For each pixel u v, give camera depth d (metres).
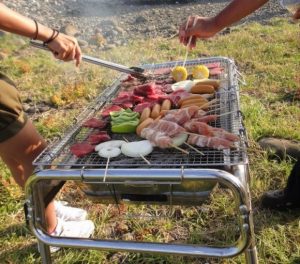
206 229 2.31
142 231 2.32
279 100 3.88
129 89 2.30
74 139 1.76
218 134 1.54
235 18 1.90
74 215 2.29
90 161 1.55
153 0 10.41
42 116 3.93
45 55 6.06
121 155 1.58
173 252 1.47
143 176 1.35
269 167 2.78
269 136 3.19
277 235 2.19
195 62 2.65
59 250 2.20
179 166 1.44
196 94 2.01
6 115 1.74
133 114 1.88
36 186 1.49
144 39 6.98
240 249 1.40
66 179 1.43
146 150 1.54
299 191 2.25
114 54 5.87
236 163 1.35
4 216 2.52
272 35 6.23
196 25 2.04
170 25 7.96
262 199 2.44
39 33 1.67
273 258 2.07
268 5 8.70
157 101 2.02
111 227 2.40
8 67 5.34
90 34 7.60
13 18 1.58
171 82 2.35
